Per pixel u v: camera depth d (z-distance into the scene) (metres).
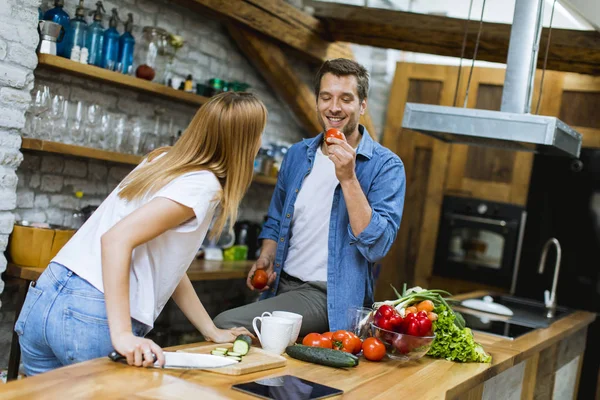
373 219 2.47
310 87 5.60
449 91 6.11
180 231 1.90
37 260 3.23
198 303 2.29
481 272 5.78
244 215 5.21
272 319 2.19
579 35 4.20
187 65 4.49
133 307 1.91
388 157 2.72
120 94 4.05
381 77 6.37
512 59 3.51
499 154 5.86
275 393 1.69
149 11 4.15
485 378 2.33
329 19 4.85
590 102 5.59
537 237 5.54
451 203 5.98
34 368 2.05
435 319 2.37
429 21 4.59
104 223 1.96
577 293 5.32
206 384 1.71
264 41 4.74
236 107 1.96
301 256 2.76
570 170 5.45
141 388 1.58
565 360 4.05
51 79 3.61
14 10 3.06
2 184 3.13
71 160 3.84
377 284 6.23
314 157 2.84
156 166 1.94
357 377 2.00
